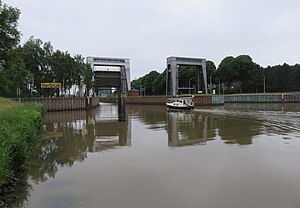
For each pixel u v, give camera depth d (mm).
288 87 128375
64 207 10102
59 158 17734
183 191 11633
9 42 36188
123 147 21375
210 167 15148
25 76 61719
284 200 10516
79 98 76375
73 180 13203
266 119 40969
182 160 16812
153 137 26078
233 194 11188
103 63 115250
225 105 93562
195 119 43906
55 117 51344
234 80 128500
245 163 15797
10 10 35969
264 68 145625
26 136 15617
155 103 107562
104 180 13188
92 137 26656
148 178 13438
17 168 13234
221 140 23672
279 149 19312
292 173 13773
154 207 10086
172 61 113562
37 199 10828
